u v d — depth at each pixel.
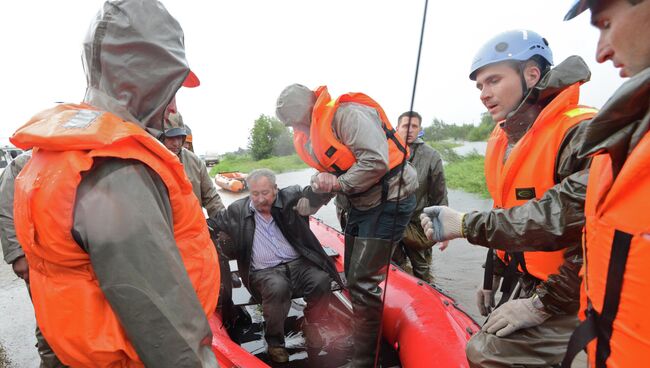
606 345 0.76
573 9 0.80
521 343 1.36
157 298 0.83
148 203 0.86
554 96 1.39
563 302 1.24
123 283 0.81
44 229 0.83
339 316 2.98
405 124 3.62
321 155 1.99
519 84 1.42
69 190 0.81
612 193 0.73
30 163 0.93
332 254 3.46
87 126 0.84
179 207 1.00
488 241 1.28
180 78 0.98
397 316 2.38
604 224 0.76
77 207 0.82
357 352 2.11
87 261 0.87
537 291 1.31
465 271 4.43
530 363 1.37
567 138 1.28
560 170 1.30
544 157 1.35
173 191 0.97
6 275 4.92
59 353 0.93
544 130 1.36
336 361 2.50
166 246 0.87
